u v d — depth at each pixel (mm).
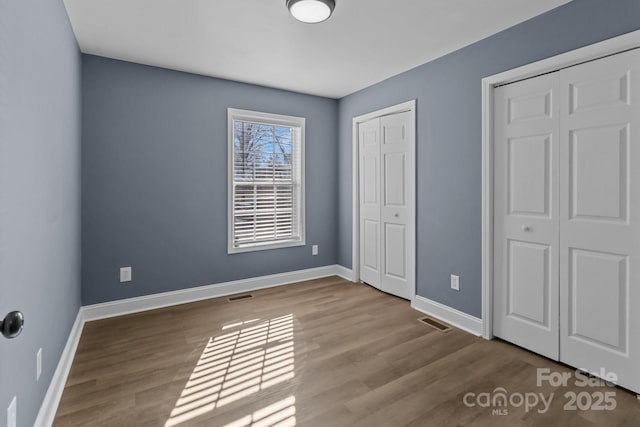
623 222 1942
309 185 4270
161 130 3281
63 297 2113
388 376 2104
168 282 3375
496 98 2586
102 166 3010
